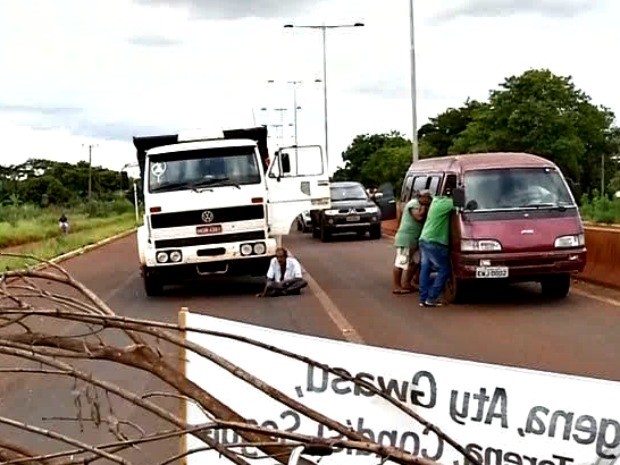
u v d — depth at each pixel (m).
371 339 12.42
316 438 3.27
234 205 17.22
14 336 3.71
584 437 4.38
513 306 15.01
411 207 16.91
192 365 4.73
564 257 14.88
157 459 6.79
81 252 32.88
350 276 20.78
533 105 64.50
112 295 18.92
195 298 17.59
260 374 4.69
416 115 36.22
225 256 17.23
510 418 4.46
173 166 17.38
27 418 8.40
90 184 79.94
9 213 53.12
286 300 16.78
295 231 41.84
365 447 3.27
